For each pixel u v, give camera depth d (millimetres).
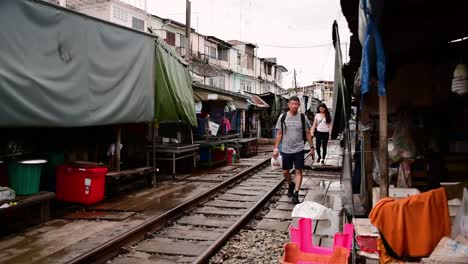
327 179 11625
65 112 7109
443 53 5777
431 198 3436
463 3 3811
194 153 14141
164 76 10461
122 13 26125
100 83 8055
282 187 10805
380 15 3107
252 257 5371
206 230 6633
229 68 42969
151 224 6535
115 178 8656
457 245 3125
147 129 12344
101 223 6699
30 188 6613
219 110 18578
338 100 5625
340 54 4887
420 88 5941
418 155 6328
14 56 6113
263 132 34031
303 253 3947
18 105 6184
